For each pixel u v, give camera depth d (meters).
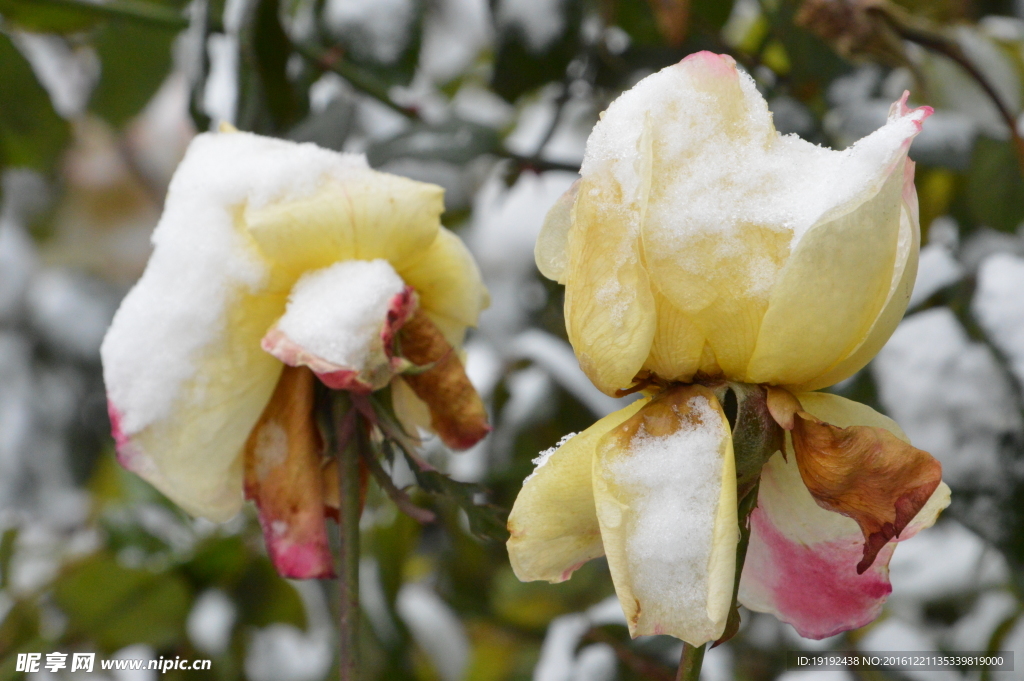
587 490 0.57
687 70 0.57
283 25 0.81
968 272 0.80
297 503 0.62
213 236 0.62
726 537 0.56
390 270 0.62
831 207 0.56
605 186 0.57
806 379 0.57
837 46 0.79
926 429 0.75
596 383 0.57
